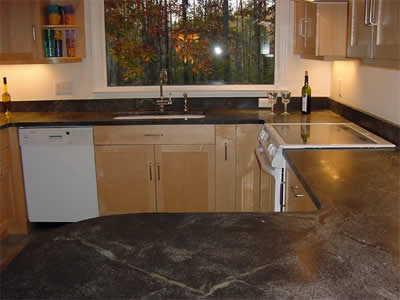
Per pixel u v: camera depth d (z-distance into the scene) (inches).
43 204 144.3
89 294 39.5
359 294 38.8
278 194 97.7
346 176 75.7
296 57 155.6
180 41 157.5
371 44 85.7
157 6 155.3
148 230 53.9
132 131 138.3
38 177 142.3
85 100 158.1
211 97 158.4
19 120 140.9
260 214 59.3
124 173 141.3
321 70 156.2
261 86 157.9
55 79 157.1
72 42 150.5
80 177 141.9
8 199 139.7
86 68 156.3
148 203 143.4
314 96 158.2
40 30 140.8
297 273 42.5
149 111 156.3
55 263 45.7
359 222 55.7
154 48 157.9
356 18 96.0
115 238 51.6
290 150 95.6
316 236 51.4
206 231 53.2
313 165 83.0
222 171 140.7
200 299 38.2
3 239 141.3
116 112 156.6
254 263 44.7
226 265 44.3
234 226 54.7
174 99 158.6
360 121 122.1
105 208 144.1
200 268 43.8
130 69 159.0
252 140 138.3
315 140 102.4
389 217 57.4
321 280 41.2
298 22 144.9
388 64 79.8
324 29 115.9
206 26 156.8
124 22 155.9
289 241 50.1
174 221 56.8
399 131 96.3
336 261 45.1
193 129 137.9
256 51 157.9
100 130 138.4
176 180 141.6
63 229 55.1
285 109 148.3
